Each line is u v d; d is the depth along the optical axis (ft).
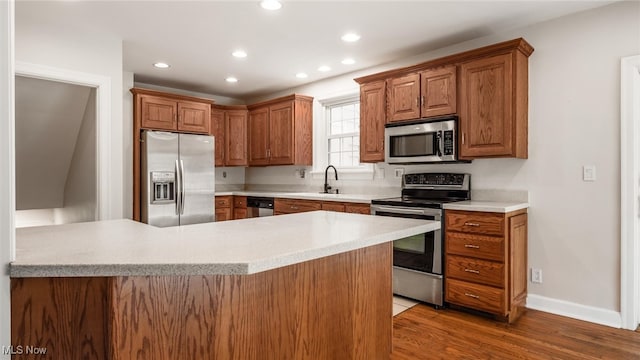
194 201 14.51
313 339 5.03
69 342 3.66
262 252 3.80
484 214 9.05
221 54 12.29
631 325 8.50
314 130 15.97
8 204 3.27
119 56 10.87
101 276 3.41
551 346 7.72
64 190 14.51
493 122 9.64
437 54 11.87
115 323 3.61
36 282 3.59
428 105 10.93
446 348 7.68
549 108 9.64
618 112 8.68
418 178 12.05
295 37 10.81
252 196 15.85
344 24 9.89
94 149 10.80
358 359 5.66
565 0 8.57
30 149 12.34
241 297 4.32
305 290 4.93
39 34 9.45
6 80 3.17
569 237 9.37
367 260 5.82
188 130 15.03
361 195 13.38
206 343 4.09
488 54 9.71
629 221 8.50
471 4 8.75
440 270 9.79
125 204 13.83
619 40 8.66
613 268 8.75
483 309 9.07
